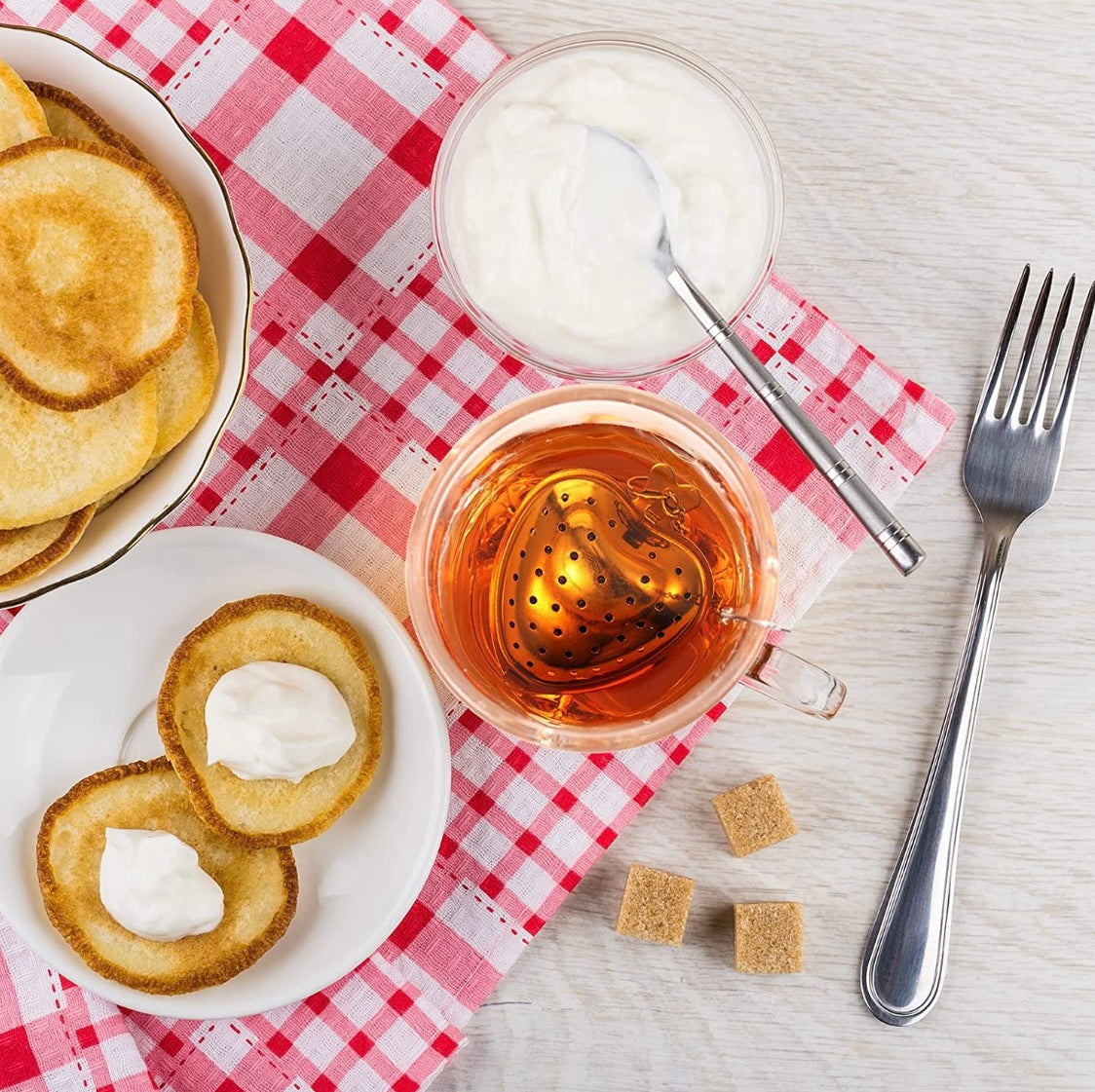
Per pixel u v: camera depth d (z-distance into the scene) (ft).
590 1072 1.77
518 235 1.59
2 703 1.63
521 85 1.61
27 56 1.46
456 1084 1.76
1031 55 1.72
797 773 1.75
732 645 1.51
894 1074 1.77
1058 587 1.75
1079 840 1.76
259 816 1.62
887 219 1.73
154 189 1.44
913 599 1.74
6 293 1.41
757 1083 1.77
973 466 1.72
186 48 1.67
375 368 1.69
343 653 1.64
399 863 1.63
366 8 1.67
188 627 1.66
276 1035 1.70
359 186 1.68
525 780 1.71
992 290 1.73
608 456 1.56
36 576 1.45
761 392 1.58
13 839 1.63
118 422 1.44
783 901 1.75
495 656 1.55
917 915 1.73
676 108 1.59
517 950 1.70
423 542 1.55
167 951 1.62
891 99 1.73
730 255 1.60
